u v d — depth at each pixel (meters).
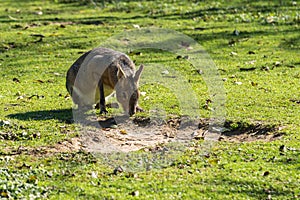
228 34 23.61
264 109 14.10
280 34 23.41
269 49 21.39
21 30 25.31
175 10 28.61
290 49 21.33
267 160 10.84
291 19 25.50
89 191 9.52
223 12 27.61
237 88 16.44
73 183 9.87
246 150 11.36
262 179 9.92
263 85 16.73
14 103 15.27
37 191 9.55
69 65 19.94
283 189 9.55
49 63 20.22
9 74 18.88
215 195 9.37
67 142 12.02
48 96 16.06
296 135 12.05
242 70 18.67
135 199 9.23
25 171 10.33
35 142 11.95
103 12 29.44
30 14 29.52
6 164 10.70
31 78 18.33
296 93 15.74
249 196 9.34
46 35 24.19
